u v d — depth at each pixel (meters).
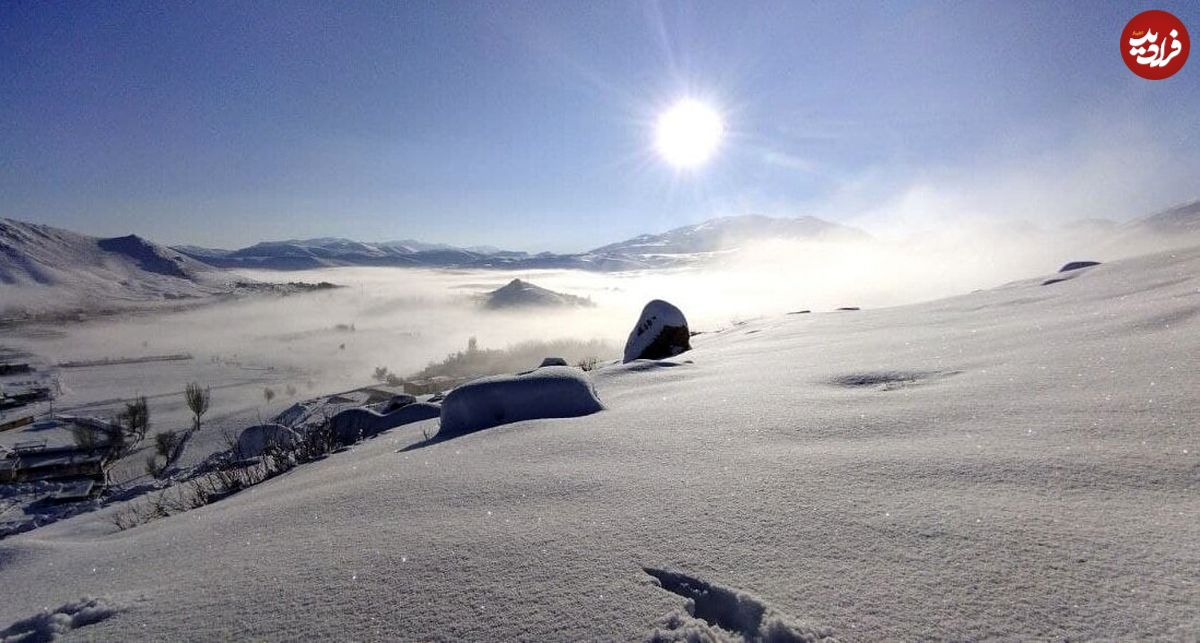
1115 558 1.73
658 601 1.81
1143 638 1.40
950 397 3.98
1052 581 1.66
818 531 2.14
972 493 2.31
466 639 1.72
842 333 9.91
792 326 12.61
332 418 10.04
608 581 1.95
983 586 1.68
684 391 5.96
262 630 1.91
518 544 2.32
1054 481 2.32
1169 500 2.05
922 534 2.02
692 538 2.20
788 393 4.94
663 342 12.41
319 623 1.90
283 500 3.78
